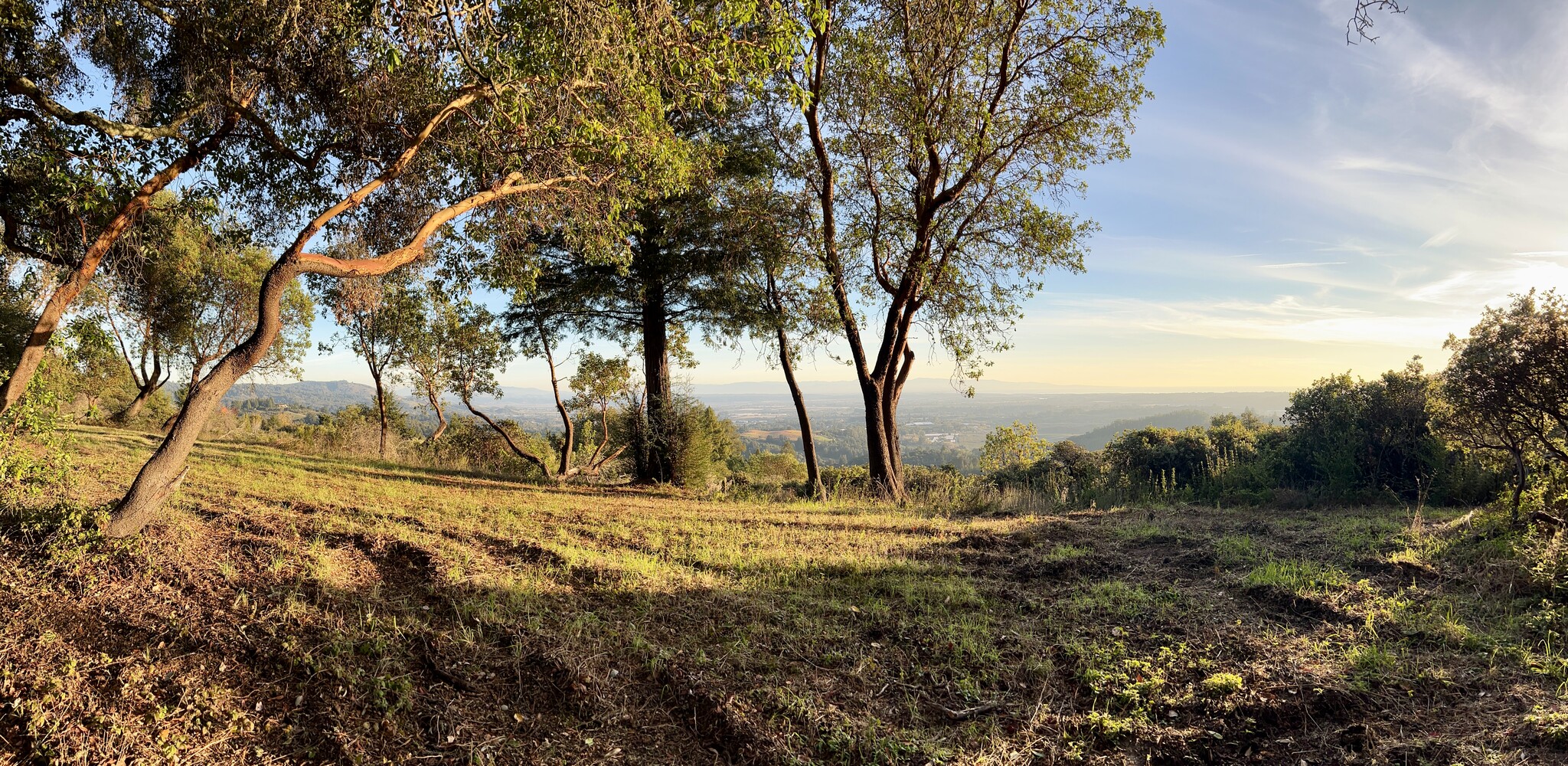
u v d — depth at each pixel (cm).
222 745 358
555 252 1611
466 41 627
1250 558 713
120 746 346
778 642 517
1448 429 825
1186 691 427
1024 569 721
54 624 442
